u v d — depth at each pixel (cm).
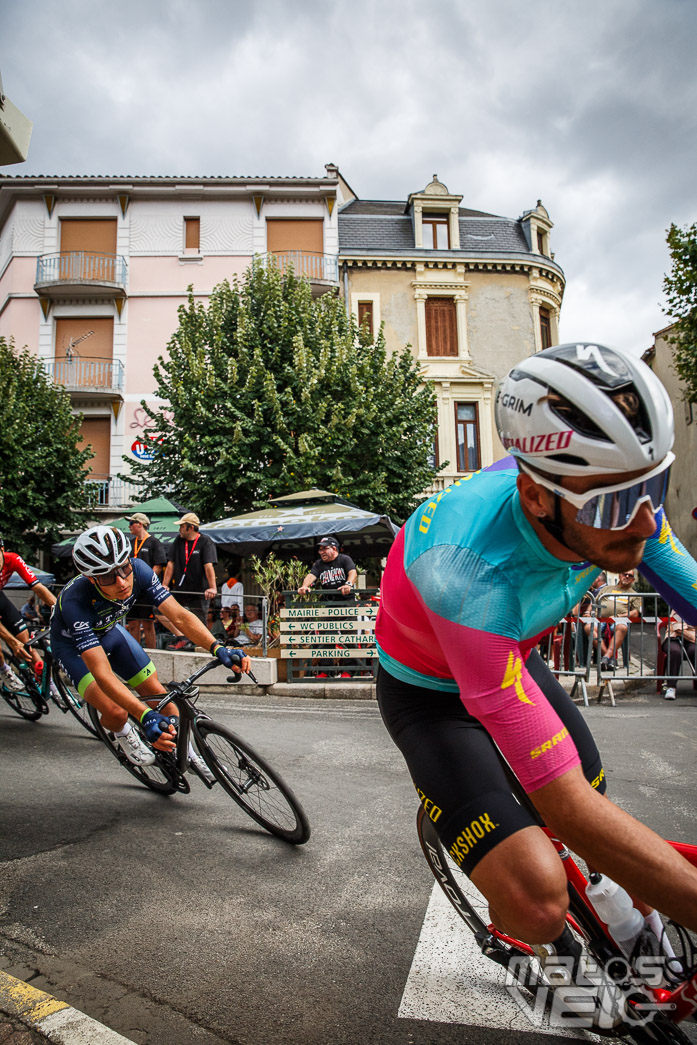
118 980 206
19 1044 176
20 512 1694
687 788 388
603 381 111
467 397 2223
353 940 227
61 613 363
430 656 160
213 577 820
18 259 2248
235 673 351
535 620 149
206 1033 181
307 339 1705
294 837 309
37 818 346
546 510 123
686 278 1264
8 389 1781
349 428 1619
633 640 795
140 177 2236
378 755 466
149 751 359
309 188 2258
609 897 157
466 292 2270
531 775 123
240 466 1574
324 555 795
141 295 2225
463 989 198
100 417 2195
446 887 205
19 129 328
